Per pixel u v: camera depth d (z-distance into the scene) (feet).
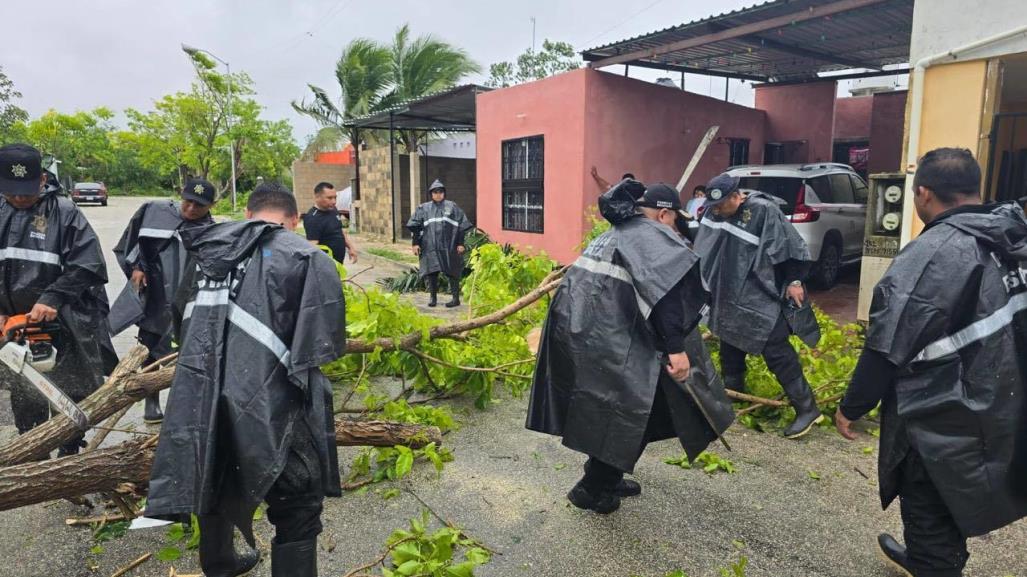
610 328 9.68
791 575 9.31
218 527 8.37
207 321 7.59
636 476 12.50
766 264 13.94
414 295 34.32
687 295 9.59
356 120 56.24
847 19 28.63
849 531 10.45
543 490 11.89
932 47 17.58
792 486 12.04
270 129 115.34
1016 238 7.30
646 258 9.28
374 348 14.05
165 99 102.01
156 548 10.02
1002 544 10.09
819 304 27.40
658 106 36.94
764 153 46.47
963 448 7.32
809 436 14.55
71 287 11.68
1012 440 7.33
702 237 14.85
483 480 12.30
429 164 57.77
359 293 15.65
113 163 180.86
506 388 17.95
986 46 16.67
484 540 10.21
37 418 12.52
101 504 11.37
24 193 11.40
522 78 88.69
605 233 10.32
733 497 11.62
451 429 14.83
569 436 9.99
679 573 8.91
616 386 9.59
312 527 8.02
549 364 10.48
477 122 42.55
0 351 9.20
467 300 19.76
